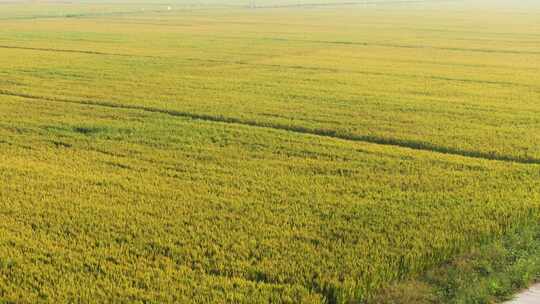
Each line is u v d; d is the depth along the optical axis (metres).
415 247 12.73
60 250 12.54
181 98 28.00
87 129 22.34
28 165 18.05
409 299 10.96
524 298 11.09
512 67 40.22
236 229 13.62
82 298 10.81
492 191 16.36
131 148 19.94
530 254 12.68
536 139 21.64
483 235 13.38
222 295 10.90
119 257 12.26
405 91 30.81
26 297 10.85
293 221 14.11
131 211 14.55
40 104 26.45
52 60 40.62
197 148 20.02
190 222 13.98
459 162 18.94
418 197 15.79
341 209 14.81
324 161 18.80
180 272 11.66
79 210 14.60
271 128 22.81
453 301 10.91
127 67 38.00
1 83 31.41
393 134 22.03
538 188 16.61
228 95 28.94
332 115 24.88
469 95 29.91
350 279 11.43
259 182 16.77
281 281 11.46
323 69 38.41
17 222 13.84
